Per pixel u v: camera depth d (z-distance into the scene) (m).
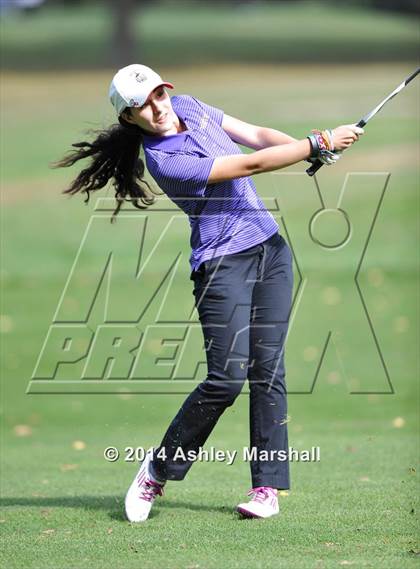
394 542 14.62
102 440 25.11
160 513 16.75
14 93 106.69
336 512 16.33
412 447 21.92
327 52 130.38
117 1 128.75
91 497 18.17
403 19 169.88
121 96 15.78
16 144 79.62
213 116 16.52
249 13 185.75
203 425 16.00
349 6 189.38
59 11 194.00
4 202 63.06
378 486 18.11
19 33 155.62
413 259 48.03
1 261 51.69
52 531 15.75
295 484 18.48
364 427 25.41
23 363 35.34
